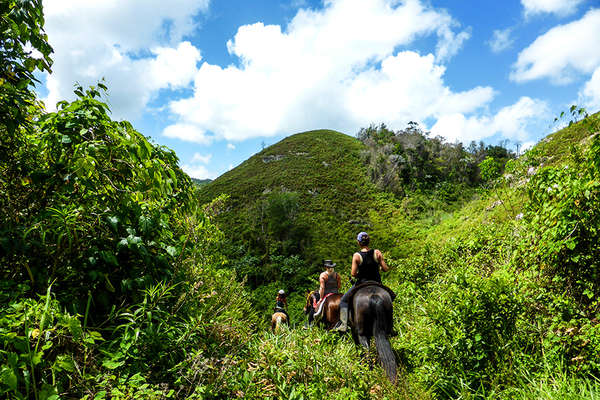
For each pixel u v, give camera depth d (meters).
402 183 64.31
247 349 3.16
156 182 2.56
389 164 68.69
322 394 2.96
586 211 3.42
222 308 3.57
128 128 2.55
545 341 3.12
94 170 2.34
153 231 2.90
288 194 57.50
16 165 2.45
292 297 36.75
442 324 3.58
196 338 2.81
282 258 44.16
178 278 3.21
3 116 2.25
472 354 3.32
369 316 4.29
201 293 3.55
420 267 7.06
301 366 3.25
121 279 2.63
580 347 2.92
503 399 2.83
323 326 5.69
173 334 2.61
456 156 70.19
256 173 74.12
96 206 2.58
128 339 2.26
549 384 2.83
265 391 2.64
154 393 1.97
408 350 4.46
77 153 2.29
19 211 2.40
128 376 2.18
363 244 5.17
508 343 3.20
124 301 2.43
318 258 44.75
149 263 2.65
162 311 2.55
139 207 2.67
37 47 2.52
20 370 1.69
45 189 2.48
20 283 2.20
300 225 51.56
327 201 60.06
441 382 3.28
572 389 2.57
